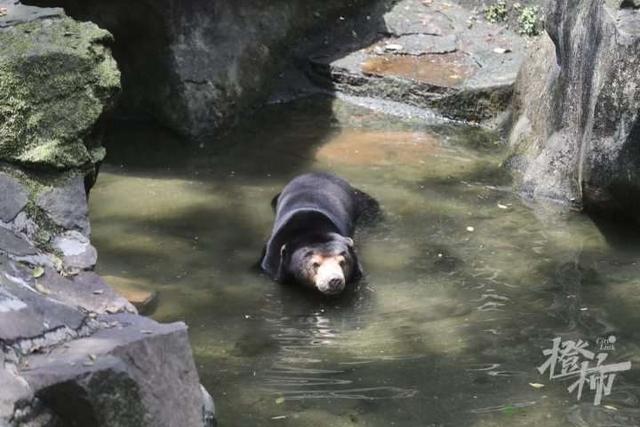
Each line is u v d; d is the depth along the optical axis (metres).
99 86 6.67
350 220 9.88
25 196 6.09
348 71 13.29
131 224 9.77
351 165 11.34
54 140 6.39
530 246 9.33
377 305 8.35
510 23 14.34
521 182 10.66
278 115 12.87
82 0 11.67
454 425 6.50
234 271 8.99
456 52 13.69
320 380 7.11
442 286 8.63
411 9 14.67
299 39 13.85
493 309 8.19
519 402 6.79
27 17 6.98
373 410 6.69
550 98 10.73
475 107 12.61
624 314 8.05
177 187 10.70
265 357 7.47
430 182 10.88
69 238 6.05
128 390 4.48
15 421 4.21
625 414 6.63
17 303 4.88
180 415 4.82
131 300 8.14
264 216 10.09
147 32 11.91
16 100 6.33
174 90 11.98
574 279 8.66
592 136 9.33
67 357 4.55
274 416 6.61
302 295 8.62
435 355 7.47
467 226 9.78
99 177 10.89
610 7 9.32
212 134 12.16
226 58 12.55
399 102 13.01
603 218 9.82
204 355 7.48
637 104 8.92
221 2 12.61
